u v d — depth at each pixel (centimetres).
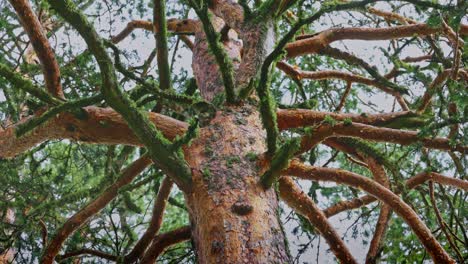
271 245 376
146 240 577
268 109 378
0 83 561
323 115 530
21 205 639
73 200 588
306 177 481
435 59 677
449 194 709
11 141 491
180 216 902
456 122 455
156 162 393
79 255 616
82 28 311
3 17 659
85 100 382
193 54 651
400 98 682
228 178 411
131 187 529
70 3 303
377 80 681
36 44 474
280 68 702
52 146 814
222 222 382
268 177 407
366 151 555
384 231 549
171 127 474
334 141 586
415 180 578
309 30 806
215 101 488
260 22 535
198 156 437
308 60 850
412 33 621
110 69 331
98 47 319
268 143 406
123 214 668
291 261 388
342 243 486
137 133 371
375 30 633
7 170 648
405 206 469
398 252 720
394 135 460
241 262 360
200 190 408
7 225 621
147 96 530
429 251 455
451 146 489
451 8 443
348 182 478
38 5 706
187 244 760
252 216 388
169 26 759
